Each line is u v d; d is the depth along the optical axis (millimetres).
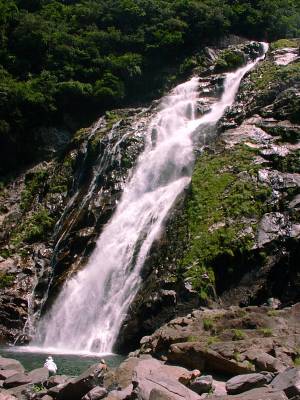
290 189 20094
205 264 18578
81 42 40344
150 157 27953
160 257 20656
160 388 9492
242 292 18094
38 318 24047
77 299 22875
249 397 8945
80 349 21094
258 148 22594
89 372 10852
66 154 33656
